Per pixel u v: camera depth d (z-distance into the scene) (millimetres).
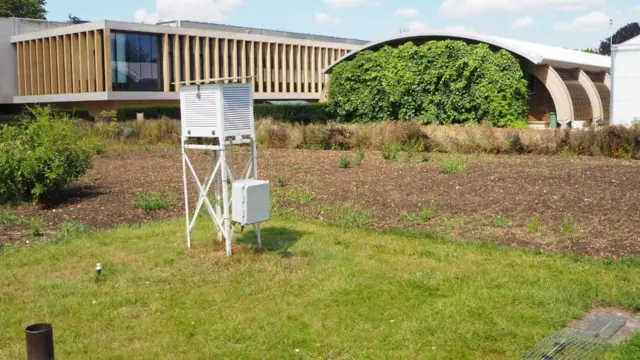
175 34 45000
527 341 5105
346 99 31734
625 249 7680
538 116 29547
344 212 10102
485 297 6082
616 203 9859
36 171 10859
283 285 6547
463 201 10594
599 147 17344
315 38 64875
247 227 9047
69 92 44375
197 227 9211
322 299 6125
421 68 29203
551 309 5770
